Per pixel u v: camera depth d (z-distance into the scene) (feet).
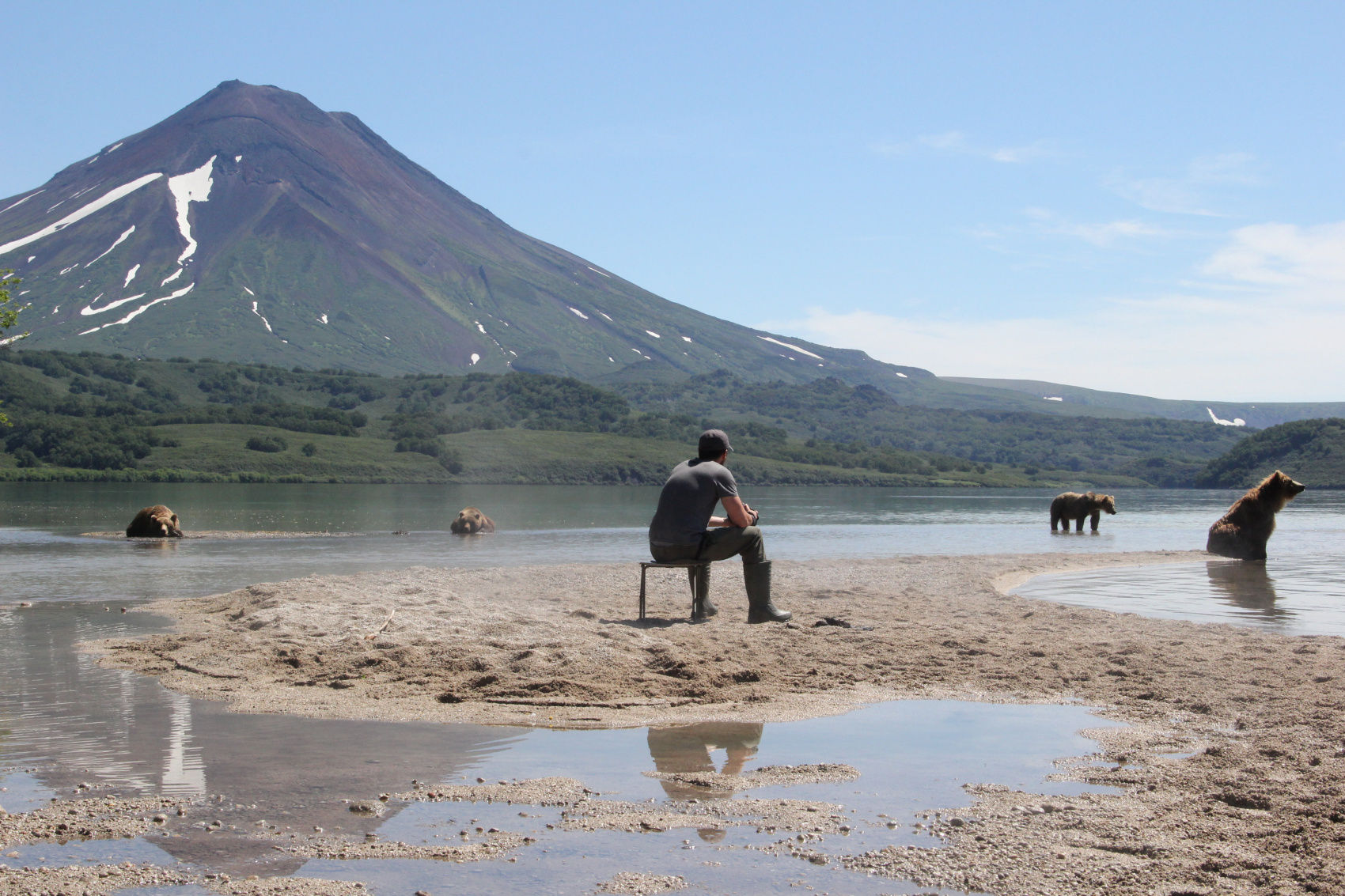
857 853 14.67
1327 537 108.06
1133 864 14.17
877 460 598.34
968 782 18.33
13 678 28.25
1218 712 24.03
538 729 22.50
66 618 41.01
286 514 145.48
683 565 38.32
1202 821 15.99
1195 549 92.68
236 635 34.32
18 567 65.57
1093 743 21.27
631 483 451.53
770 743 21.33
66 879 13.51
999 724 23.15
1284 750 20.02
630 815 16.33
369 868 14.01
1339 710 23.58
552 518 145.18
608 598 46.50
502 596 46.26
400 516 140.67
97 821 15.92
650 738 21.75
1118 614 41.70
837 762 19.77
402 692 26.32
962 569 62.23
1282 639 34.73
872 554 83.05
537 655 29.30
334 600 40.88
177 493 231.09
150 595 49.93
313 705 24.85
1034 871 13.96
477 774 18.74
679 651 30.83
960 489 501.15
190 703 25.08
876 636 34.73
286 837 15.25
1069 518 123.34
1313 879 13.48
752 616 38.83
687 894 13.15
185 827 15.67
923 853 14.65
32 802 16.87
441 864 14.17
